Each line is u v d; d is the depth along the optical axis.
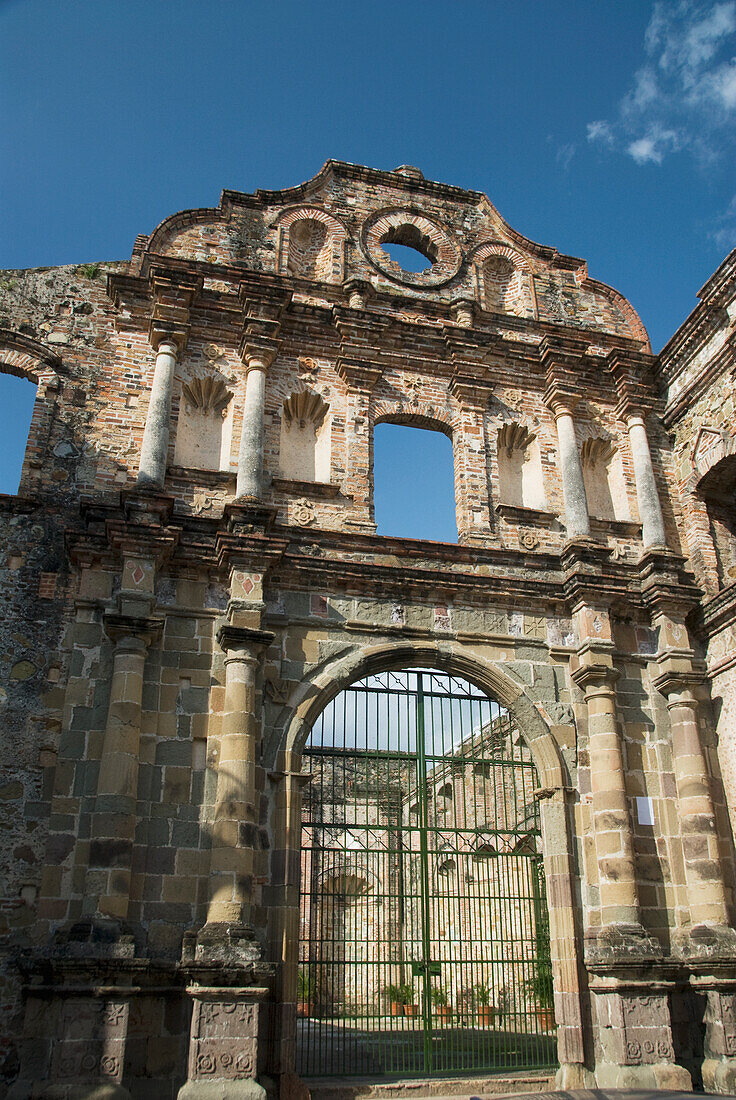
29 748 14.89
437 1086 14.55
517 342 20.95
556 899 16.12
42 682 15.38
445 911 23.66
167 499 16.47
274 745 15.75
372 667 17.00
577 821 16.81
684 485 20.55
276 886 14.77
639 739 17.83
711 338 20.16
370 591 17.45
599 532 19.94
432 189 23.19
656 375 21.70
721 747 18.00
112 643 15.55
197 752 15.37
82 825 14.38
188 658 15.96
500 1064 15.98
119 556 16.05
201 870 14.58
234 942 13.52
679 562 19.09
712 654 18.56
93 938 13.08
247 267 20.69
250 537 16.30
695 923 16.31
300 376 19.50
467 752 23.81
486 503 19.28
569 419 20.48
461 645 17.62
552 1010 16.50
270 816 15.30
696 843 16.73
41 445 17.38
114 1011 12.77
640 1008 15.03
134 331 18.88
